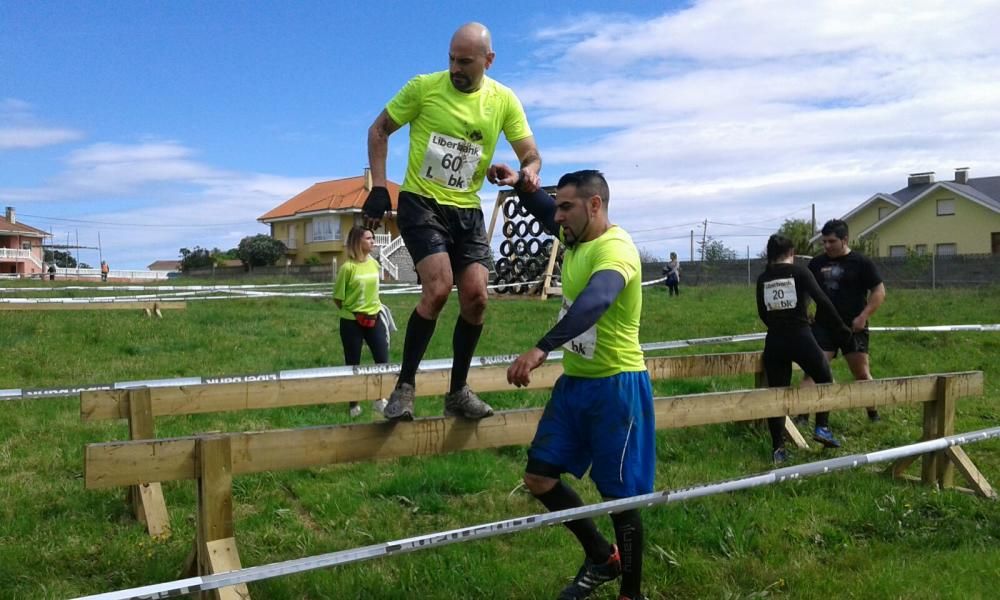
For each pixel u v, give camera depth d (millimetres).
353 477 5852
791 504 5234
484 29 3854
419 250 3869
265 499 5422
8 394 5219
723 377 9430
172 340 12102
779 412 5391
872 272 7508
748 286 32250
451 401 4207
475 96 3920
